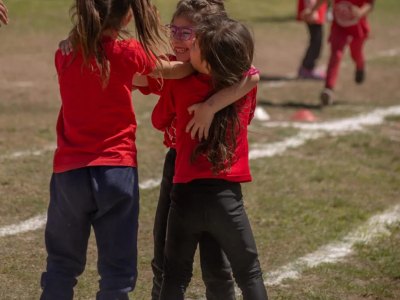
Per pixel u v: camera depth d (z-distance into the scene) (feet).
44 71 53.83
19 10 86.12
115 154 13.70
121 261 13.80
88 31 13.35
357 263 20.21
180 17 14.55
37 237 21.26
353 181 28.63
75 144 13.76
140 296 17.56
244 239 13.99
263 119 40.27
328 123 39.55
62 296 13.61
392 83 54.13
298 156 32.19
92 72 13.56
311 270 19.51
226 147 13.71
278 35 82.17
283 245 21.44
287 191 26.89
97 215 13.80
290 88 51.26
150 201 25.00
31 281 18.07
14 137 33.22
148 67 13.94
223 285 15.19
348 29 43.86
